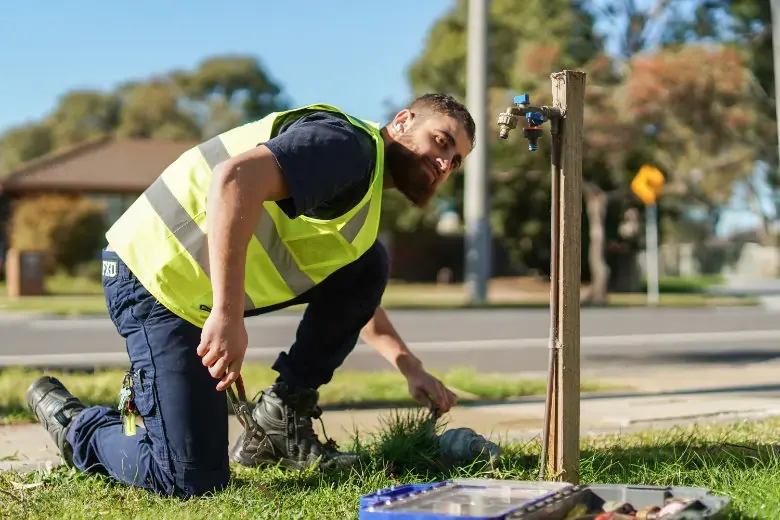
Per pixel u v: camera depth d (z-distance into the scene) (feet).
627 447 16.47
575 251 12.37
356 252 13.37
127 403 13.39
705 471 13.94
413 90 135.64
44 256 98.73
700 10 103.91
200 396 13.16
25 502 13.03
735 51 94.07
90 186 132.77
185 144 147.84
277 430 15.12
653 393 26.23
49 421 14.92
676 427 18.54
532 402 24.50
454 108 13.19
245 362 37.96
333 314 15.19
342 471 14.60
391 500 10.55
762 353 44.60
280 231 13.39
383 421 19.80
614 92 92.94
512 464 14.57
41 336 52.42
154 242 13.10
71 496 13.46
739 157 103.76
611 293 123.03
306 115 12.46
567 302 12.33
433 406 16.51
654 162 103.71
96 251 125.29
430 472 14.75
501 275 144.77
